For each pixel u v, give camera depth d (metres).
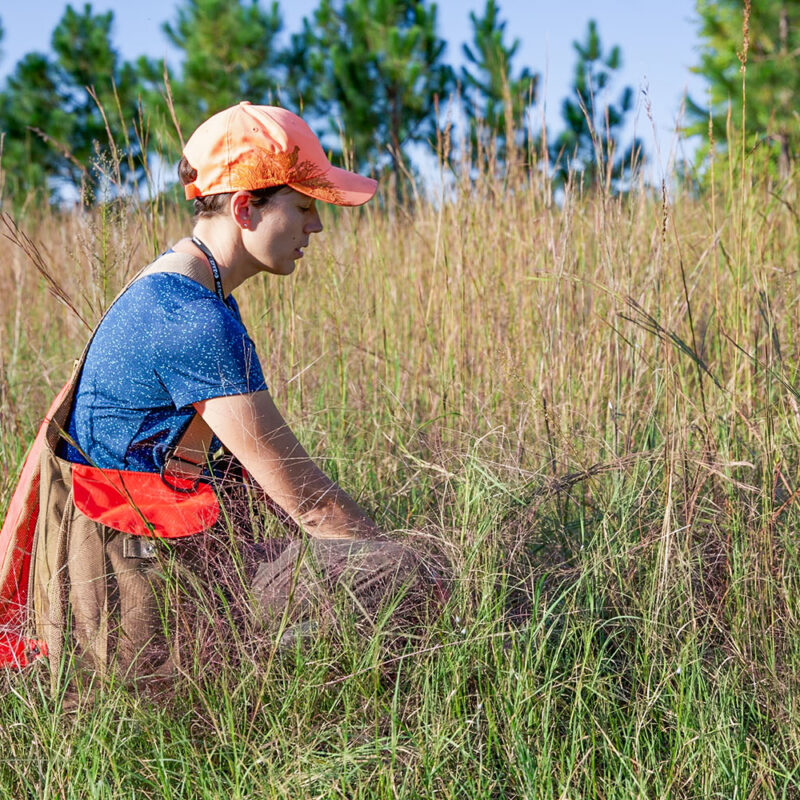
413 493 2.25
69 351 3.47
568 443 2.28
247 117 1.72
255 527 1.91
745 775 1.54
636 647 1.81
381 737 1.62
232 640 1.74
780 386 2.33
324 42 13.44
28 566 1.74
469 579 1.79
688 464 2.11
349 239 3.30
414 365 3.07
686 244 3.09
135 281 1.71
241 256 1.79
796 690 1.72
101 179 2.18
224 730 1.59
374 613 1.79
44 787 1.55
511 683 1.69
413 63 12.24
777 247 3.03
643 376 2.66
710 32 10.52
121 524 1.66
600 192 2.81
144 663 1.70
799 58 9.63
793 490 2.13
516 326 3.01
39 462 1.70
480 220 3.27
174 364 1.63
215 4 12.97
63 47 14.61
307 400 2.80
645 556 2.00
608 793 1.51
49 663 1.69
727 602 1.95
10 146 14.01
